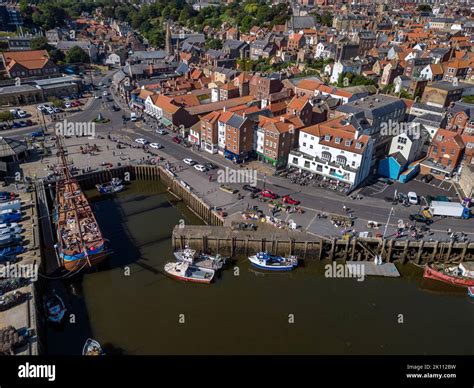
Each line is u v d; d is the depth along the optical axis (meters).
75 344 52.06
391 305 61.09
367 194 83.50
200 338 53.41
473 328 56.94
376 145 95.06
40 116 129.38
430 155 94.56
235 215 75.56
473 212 77.06
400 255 69.25
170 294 61.66
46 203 79.38
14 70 159.00
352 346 52.81
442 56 163.62
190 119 120.69
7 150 94.94
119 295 60.97
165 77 171.62
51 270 64.19
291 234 69.56
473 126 99.38
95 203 87.31
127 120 127.62
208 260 67.56
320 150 89.00
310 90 133.50
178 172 92.62
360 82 149.62
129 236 75.06
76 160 97.88
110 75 192.75
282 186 86.25
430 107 111.75
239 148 95.75
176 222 80.25
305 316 58.09
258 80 140.12
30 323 50.38
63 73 181.75
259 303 60.47
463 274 64.75
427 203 79.50
